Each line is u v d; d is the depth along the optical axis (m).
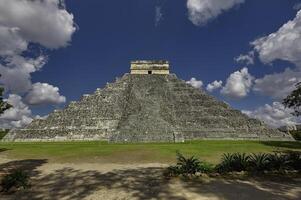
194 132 52.88
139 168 20.59
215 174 17.59
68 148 34.41
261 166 18.31
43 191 14.71
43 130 55.75
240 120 56.72
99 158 25.64
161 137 46.50
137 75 69.06
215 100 61.41
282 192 13.80
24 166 22.47
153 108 57.50
